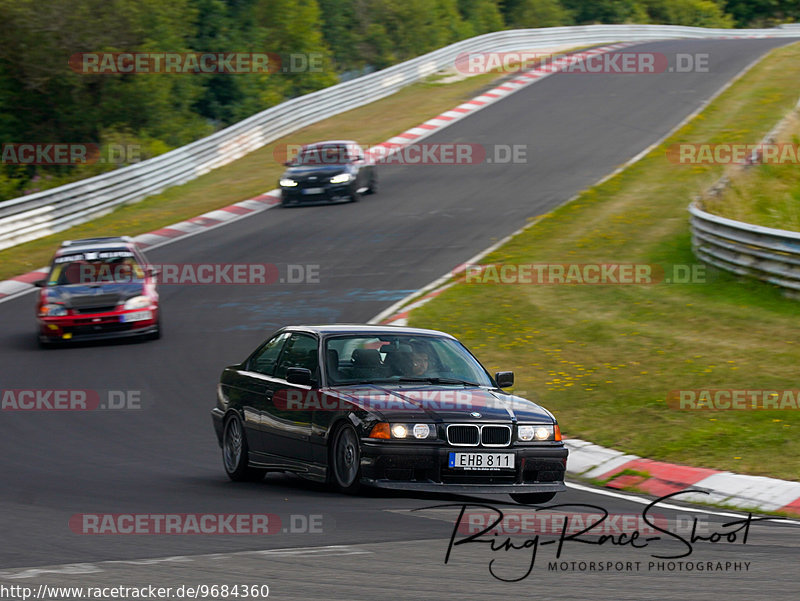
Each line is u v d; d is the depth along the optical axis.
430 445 19.91
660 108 95.69
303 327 23.83
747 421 28.00
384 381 22.00
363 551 15.63
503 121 96.06
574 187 71.06
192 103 118.12
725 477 23.69
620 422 29.09
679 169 72.62
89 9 99.25
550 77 115.31
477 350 38.75
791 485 22.67
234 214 70.81
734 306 41.44
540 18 187.00
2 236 64.12
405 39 151.38
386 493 21.02
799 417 27.94
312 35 133.75
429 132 94.06
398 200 71.69
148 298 43.22
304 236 63.03
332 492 21.58
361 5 150.38
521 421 20.73
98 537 16.86
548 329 40.84
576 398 31.83
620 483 24.31
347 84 107.44
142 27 103.50
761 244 43.44
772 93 96.44
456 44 125.31
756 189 57.56
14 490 22.03
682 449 26.16
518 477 20.50
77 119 103.19
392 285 50.56
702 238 48.84
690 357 35.03
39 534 17.14
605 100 101.25
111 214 73.31
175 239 64.50
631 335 38.78
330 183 69.75
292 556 15.24
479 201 69.44
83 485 22.73
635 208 62.94
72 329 41.84
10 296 53.28
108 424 30.88
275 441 22.55
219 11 123.69
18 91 101.31
